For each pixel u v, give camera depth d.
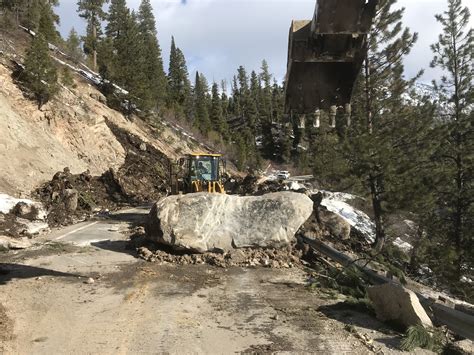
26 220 14.26
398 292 6.00
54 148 23.62
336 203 22.55
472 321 5.31
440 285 17.28
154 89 56.34
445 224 20.23
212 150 59.81
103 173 24.97
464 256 19.30
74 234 13.52
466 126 19.92
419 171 18.77
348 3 3.92
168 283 8.21
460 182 20.23
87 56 56.69
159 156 34.31
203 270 9.30
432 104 19.98
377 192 18.89
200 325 6.05
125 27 47.22
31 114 24.22
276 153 87.56
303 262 10.31
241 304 7.05
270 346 5.37
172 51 84.25
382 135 18.33
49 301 6.93
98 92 36.78
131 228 14.91
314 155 20.52
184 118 66.38
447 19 20.33
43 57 24.78
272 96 106.69
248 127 95.69
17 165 19.38
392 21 19.12
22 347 5.20
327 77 4.82
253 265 9.74
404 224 22.67
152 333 5.72
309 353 5.20
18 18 39.75
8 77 24.22
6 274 8.46
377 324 6.21
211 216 10.47
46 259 9.90
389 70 19.67
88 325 5.97
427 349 5.40
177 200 10.63
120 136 32.44
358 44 4.39
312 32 4.24
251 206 10.64
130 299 7.17
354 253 13.08
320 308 6.92
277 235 10.37
